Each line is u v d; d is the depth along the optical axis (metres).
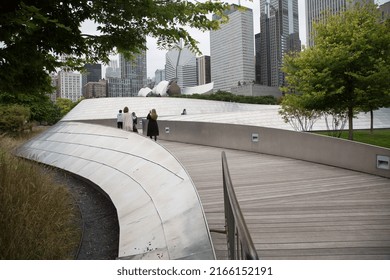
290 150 11.00
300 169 9.05
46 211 6.14
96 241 6.25
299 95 18.34
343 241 4.26
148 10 5.64
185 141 16.28
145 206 6.60
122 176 9.41
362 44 15.77
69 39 5.64
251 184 7.46
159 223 5.47
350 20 16.95
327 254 3.90
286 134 11.14
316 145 10.01
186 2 6.11
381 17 17.61
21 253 4.55
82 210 8.12
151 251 4.75
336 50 15.72
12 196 5.72
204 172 8.98
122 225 6.32
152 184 7.42
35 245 4.86
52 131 18.38
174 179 6.80
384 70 15.11
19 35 5.02
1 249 4.43
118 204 7.70
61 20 5.40
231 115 34.56
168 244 4.67
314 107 17.58
